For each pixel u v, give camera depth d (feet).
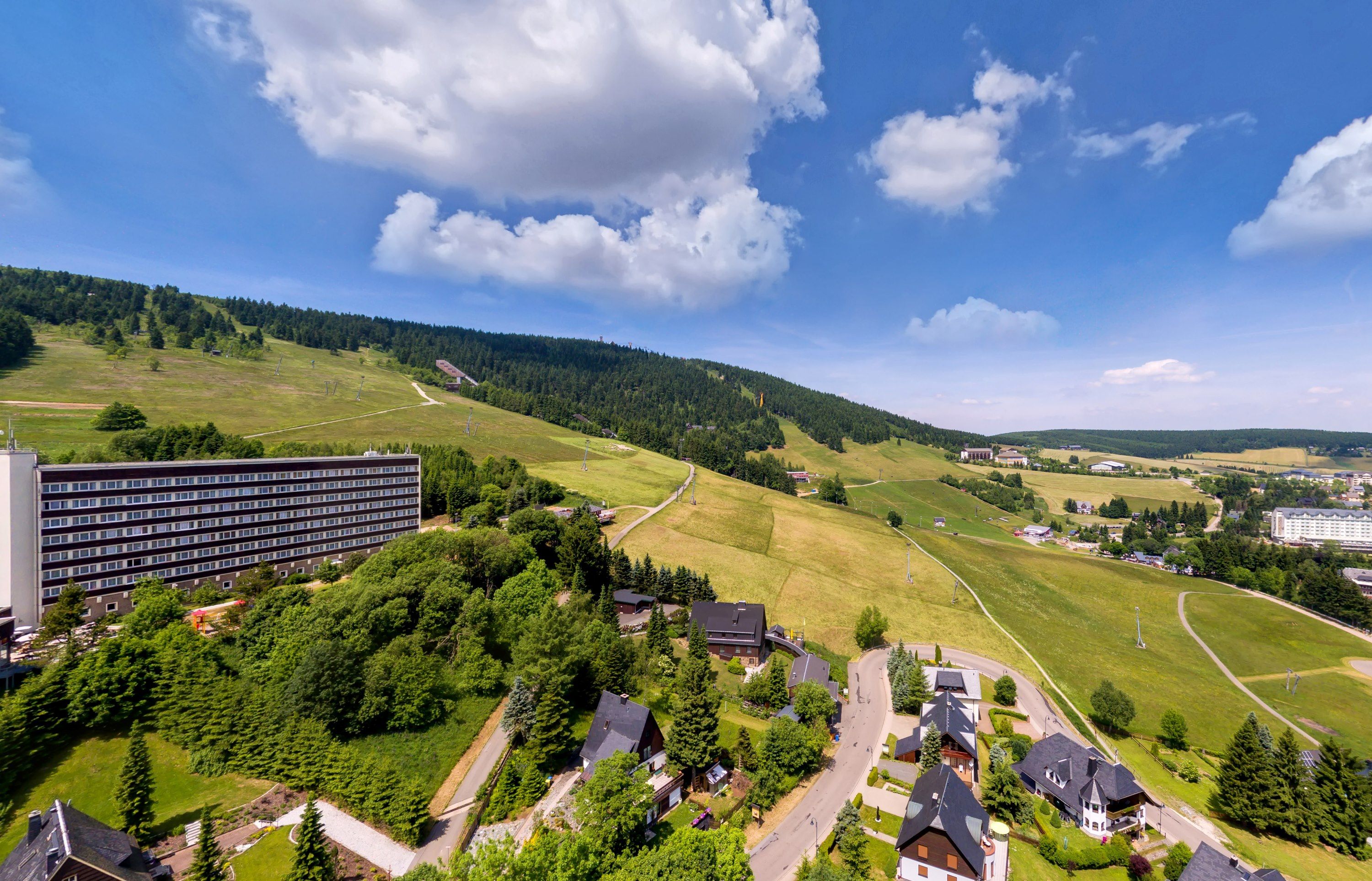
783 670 296.30
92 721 193.57
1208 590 568.82
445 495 503.61
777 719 253.65
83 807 173.17
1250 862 211.41
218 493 347.36
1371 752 319.47
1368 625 489.67
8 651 250.16
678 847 150.92
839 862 188.44
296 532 385.29
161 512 322.34
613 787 168.25
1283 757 241.14
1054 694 346.33
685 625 369.91
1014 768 261.65
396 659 242.99
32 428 498.28
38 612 280.10
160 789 183.32
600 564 400.47
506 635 283.79
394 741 219.82
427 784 203.00
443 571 303.68
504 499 510.58
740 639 354.95
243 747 199.21
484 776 210.38
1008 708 325.21
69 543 289.33
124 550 307.78
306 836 152.56
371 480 429.79
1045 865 200.95
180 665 213.25
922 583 510.58
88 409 581.12
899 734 284.41
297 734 201.87
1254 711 357.82
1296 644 457.68
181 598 300.40
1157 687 375.86
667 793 207.51
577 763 221.87
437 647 270.67
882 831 210.38
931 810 194.80
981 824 198.18
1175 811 243.40
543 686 230.27
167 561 323.98
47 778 179.42
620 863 154.81
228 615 275.39
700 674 255.50
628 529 527.81
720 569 472.85
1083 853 202.08
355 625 259.60
